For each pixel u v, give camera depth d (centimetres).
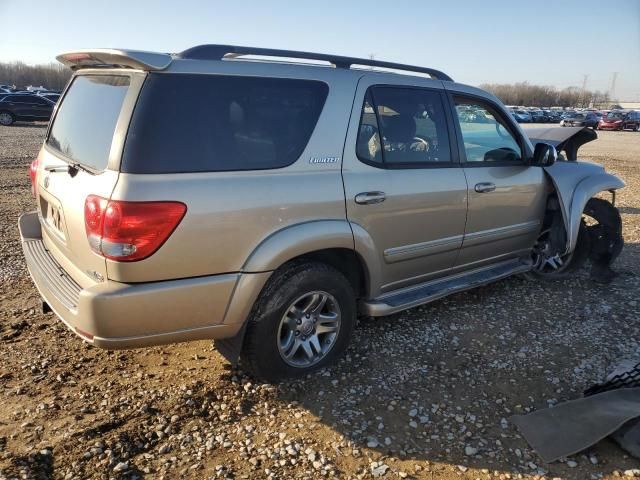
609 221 516
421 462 262
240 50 301
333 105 323
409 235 367
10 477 235
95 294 252
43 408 291
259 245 287
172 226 256
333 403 307
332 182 316
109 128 271
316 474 251
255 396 311
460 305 451
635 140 2958
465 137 408
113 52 265
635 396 293
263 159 292
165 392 311
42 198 354
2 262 530
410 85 373
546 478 252
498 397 317
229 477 247
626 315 436
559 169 489
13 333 377
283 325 317
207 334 286
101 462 252
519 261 489
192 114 270
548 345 382
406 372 342
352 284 358
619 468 258
